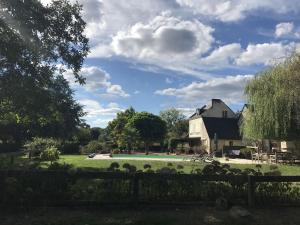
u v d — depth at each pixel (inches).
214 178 390.0
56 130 2022.6
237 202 389.7
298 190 408.2
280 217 366.9
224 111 2576.3
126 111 2952.8
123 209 370.6
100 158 1423.5
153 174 380.8
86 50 646.5
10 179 359.6
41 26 573.9
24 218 337.7
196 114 2723.9
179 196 385.1
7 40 529.3
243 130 1398.9
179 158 1526.8
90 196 372.8
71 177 372.5
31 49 560.1
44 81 593.6
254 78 1252.5
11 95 560.1
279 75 1151.6
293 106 1135.6
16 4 537.0
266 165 1102.4
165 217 350.0
